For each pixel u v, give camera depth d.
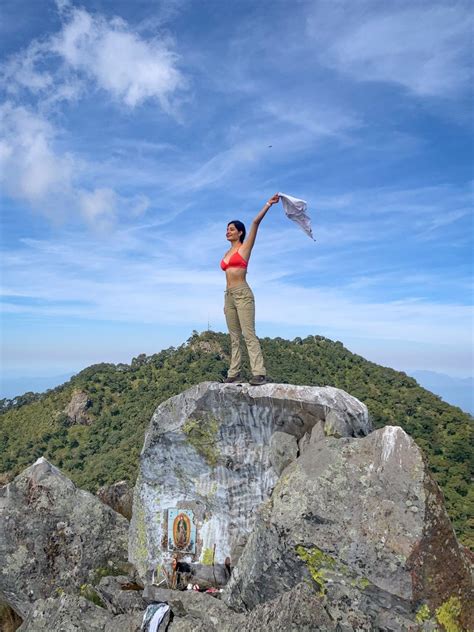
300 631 5.79
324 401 7.80
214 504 8.70
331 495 6.41
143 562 8.95
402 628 5.81
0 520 9.05
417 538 5.88
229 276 8.75
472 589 6.16
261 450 8.40
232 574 7.42
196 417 8.66
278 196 8.37
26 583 8.74
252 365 8.64
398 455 6.41
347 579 6.06
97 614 7.63
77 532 9.34
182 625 6.93
